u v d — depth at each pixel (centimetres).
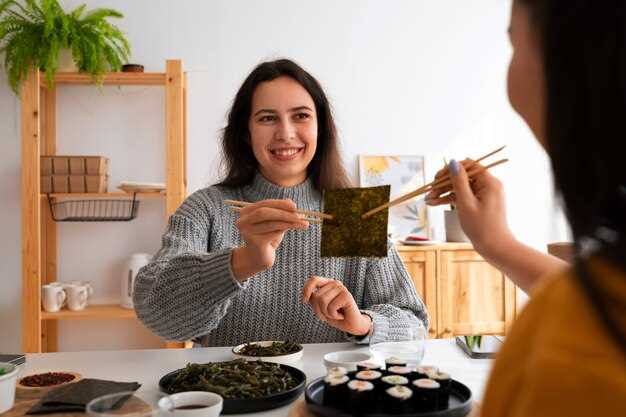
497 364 44
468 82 345
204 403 95
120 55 312
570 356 36
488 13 348
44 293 286
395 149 338
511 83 48
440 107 342
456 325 303
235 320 160
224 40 324
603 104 37
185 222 157
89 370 124
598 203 39
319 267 163
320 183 174
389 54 338
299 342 162
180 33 321
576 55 38
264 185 167
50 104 310
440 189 107
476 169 94
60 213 312
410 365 121
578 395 35
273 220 114
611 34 37
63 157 287
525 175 348
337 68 333
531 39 44
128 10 317
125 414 74
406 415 88
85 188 289
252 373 108
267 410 99
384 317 146
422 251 301
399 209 335
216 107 323
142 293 136
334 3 333
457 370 124
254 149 162
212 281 122
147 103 317
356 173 333
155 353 138
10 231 306
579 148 39
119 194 289
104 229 315
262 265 119
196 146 321
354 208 124
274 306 161
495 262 85
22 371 123
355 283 169
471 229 87
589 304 37
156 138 317
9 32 285
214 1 323
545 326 40
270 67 161
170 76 283
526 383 39
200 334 133
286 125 156
